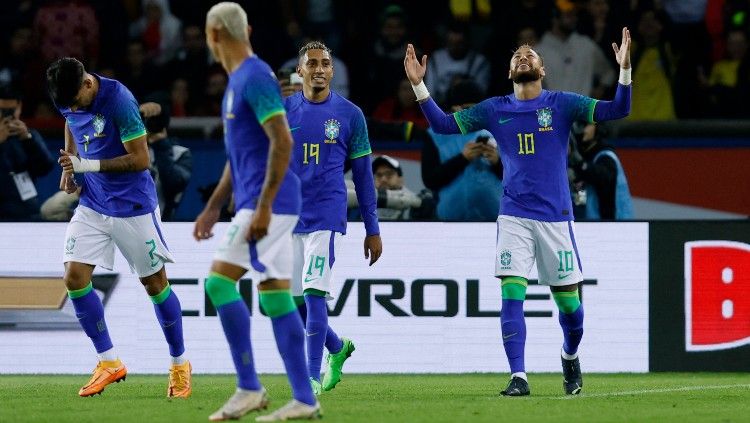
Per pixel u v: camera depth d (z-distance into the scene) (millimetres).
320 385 29281
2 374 37031
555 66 52250
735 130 49281
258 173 21844
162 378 35906
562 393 30578
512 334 29344
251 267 22000
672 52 54156
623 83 28750
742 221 37625
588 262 37531
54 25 55344
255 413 23922
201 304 37188
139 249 28641
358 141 30203
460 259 37438
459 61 52906
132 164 27812
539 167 29156
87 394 29016
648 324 37562
